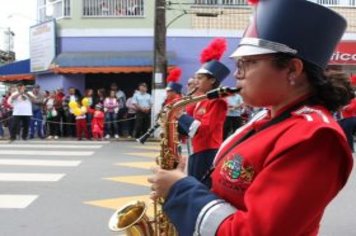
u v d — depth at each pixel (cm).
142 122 1678
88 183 884
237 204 192
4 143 1532
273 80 191
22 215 677
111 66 1919
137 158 1198
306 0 186
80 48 2006
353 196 791
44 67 2058
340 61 1978
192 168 553
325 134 172
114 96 1714
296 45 186
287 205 169
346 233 605
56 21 2025
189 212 189
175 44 1989
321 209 175
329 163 173
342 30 196
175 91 1027
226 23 2000
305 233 179
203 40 1986
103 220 652
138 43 1994
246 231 172
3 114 1738
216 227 181
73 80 1980
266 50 188
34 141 1603
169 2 1788
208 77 557
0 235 593
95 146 1457
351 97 203
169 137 280
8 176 945
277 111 197
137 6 1989
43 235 593
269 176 176
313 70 191
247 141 197
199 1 1986
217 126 546
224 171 199
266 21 189
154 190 204
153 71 1698
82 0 2000
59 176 946
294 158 174
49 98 1712
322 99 197
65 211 696
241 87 198
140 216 252
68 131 1734
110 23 1997
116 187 851
